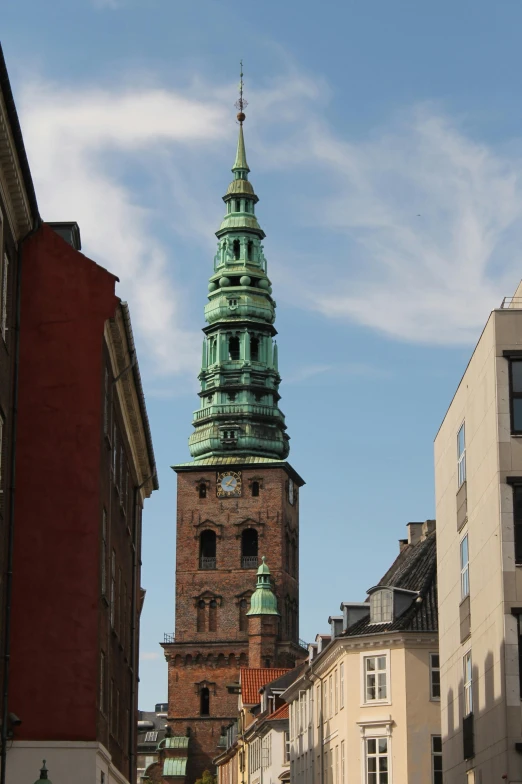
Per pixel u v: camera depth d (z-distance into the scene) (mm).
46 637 45156
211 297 197250
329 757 91000
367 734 82188
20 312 46625
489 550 54594
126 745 61219
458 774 62219
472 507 58781
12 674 44812
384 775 81125
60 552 45625
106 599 48719
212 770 184000
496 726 52906
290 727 113375
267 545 190625
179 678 188250
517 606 52000
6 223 42031
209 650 188250
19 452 46062
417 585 86750
